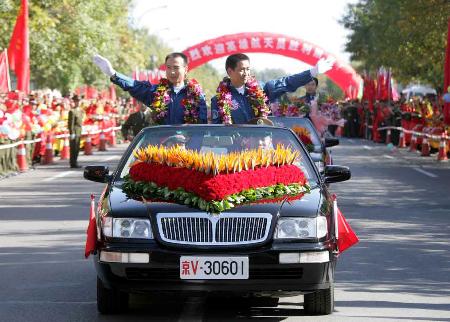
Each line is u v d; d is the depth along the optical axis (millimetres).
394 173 38906
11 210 25266
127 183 13133
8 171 37938
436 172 39625
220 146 14523
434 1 61250
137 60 97812
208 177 12539
